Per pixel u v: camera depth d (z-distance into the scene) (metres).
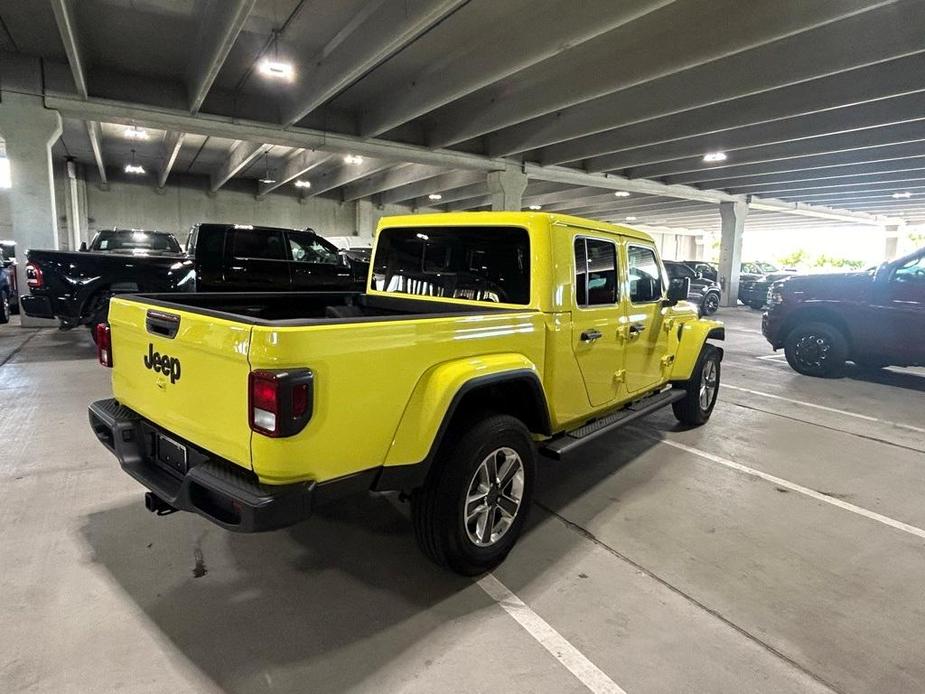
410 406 2.21
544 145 12.76
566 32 7.16
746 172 15.77
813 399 6.49
